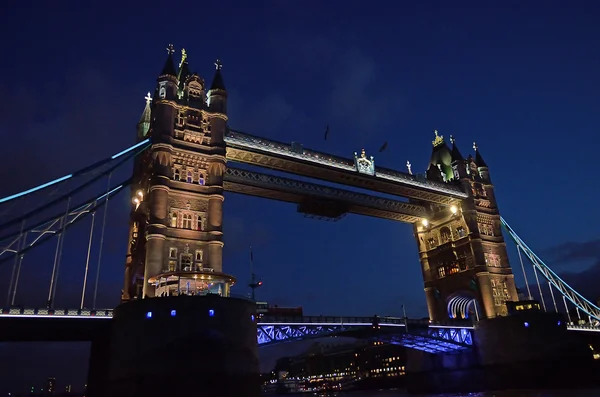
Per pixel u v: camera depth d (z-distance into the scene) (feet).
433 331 275.80
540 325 269.44
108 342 179.52
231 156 241.35
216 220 209.97
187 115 223.10
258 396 169.78
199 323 161.58
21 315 163.22
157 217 196.85
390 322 258.57
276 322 214.28
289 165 256.11
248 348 171.22
